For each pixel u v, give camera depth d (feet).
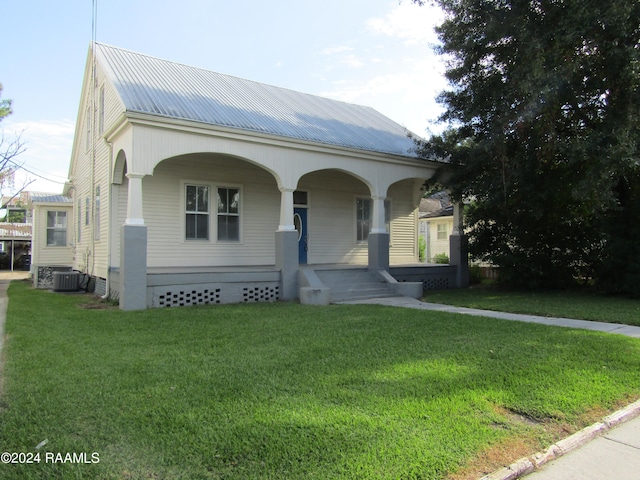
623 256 38.09
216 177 44.11
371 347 19.79
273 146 38.52
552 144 35.45
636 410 13.41
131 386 14.34
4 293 46.75
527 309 31.71
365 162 44.47
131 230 31.78
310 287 36.35
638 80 31.01
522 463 10.03
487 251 47.85
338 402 13.01
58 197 70.28
